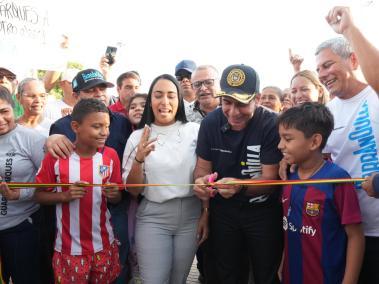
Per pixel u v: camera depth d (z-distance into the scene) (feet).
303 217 7.95
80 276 8.93
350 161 8.45
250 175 9.44
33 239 10.03
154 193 9.73
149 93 10.27
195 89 14.71
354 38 7.41
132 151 10.03
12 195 9.05
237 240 9.78
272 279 9.48
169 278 10.27
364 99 8.27
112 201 9.83
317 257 7.80
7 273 10.16
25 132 9.91
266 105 17.99
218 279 10.16
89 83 12.09
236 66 9.07
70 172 9.04
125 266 11.03
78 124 8.95
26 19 15.21
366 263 8.30
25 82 13.79
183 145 10.04
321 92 13.21
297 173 8.49
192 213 10.09
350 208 7.54
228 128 9.41
